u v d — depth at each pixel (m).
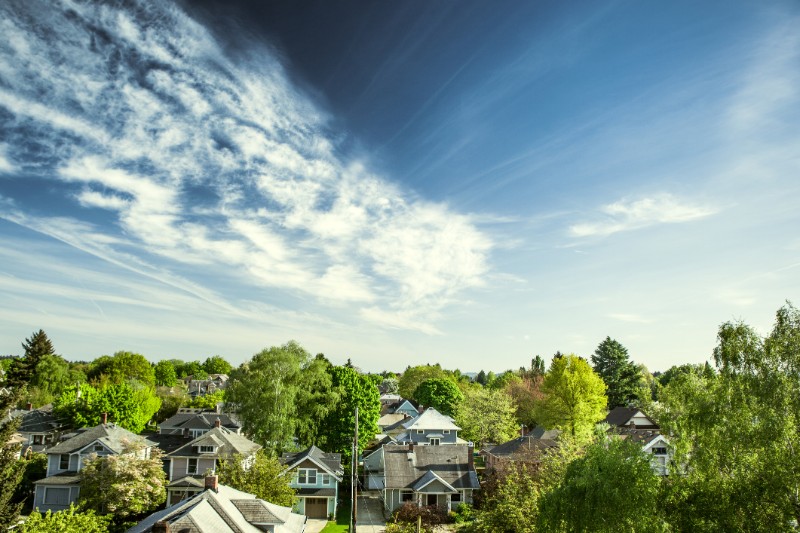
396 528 42.16
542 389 72.62
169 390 141.25
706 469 28.72
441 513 53.84
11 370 76.44
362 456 78.00
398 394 174.88
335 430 71.75
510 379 132.12
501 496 43.03
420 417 90.00
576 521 29.31
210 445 56.09
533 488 38.88
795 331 27.22
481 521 40.03
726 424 28.22
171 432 81.31
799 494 25.20
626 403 104.06
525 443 63.59
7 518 31.30
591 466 30.09
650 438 57.69
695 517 27.53
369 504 62.56
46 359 115.38
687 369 45.97
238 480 45.06
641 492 27.91
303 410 70.81
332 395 70.81
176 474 55.69
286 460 60.09
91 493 47.91
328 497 56.53
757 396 27.36
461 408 97.25
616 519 27.77
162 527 26.58
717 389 29.83
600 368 108.25
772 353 27.61
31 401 94.56
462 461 60.22
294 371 69.62
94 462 49.94
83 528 33.47
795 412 26.03
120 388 79.31
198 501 30.55
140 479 48.66
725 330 29.52
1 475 32.09
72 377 121.88
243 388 69.12
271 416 65.81
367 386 76.12
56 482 50.94
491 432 88.38
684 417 32.34
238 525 30.45
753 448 26.81
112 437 55.19
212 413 86.94
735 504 26.38
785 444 26.08
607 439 33.06
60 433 75.50
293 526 37.62
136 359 137.00
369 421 74.50
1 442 33.25
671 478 30.34
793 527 25.17
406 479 57.81
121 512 46.91
